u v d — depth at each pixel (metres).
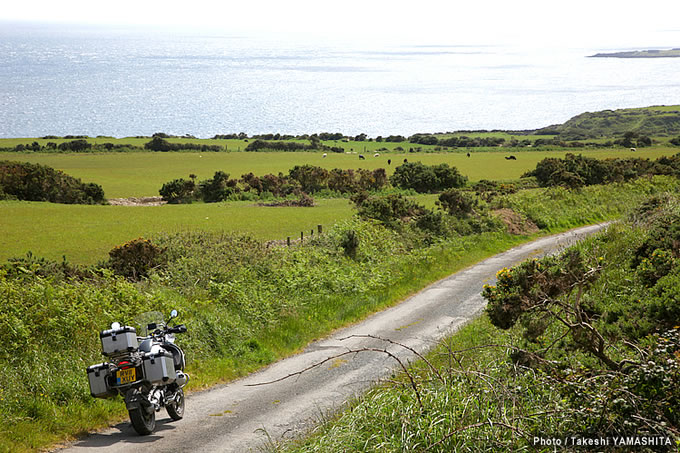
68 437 8.78
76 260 35.81
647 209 25.42
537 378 7.41
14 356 11.33
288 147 165.50
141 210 63.62
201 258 24.16
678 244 14.31
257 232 46.62
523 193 50.38
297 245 30.61
